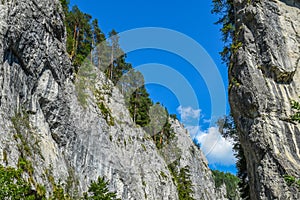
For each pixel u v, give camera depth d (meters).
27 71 23.20
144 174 43.19
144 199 39.72
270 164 20.89
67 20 46.47
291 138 21.19
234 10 26.86
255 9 24.48
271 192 20.33
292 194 19.52
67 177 24.78
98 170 32.19
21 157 19.30
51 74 26.06
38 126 23.72
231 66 25.20
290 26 24.09
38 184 19.80
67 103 28.16
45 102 25.17
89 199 24.89
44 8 25.45
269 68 22.95
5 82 20.22
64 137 27.16
